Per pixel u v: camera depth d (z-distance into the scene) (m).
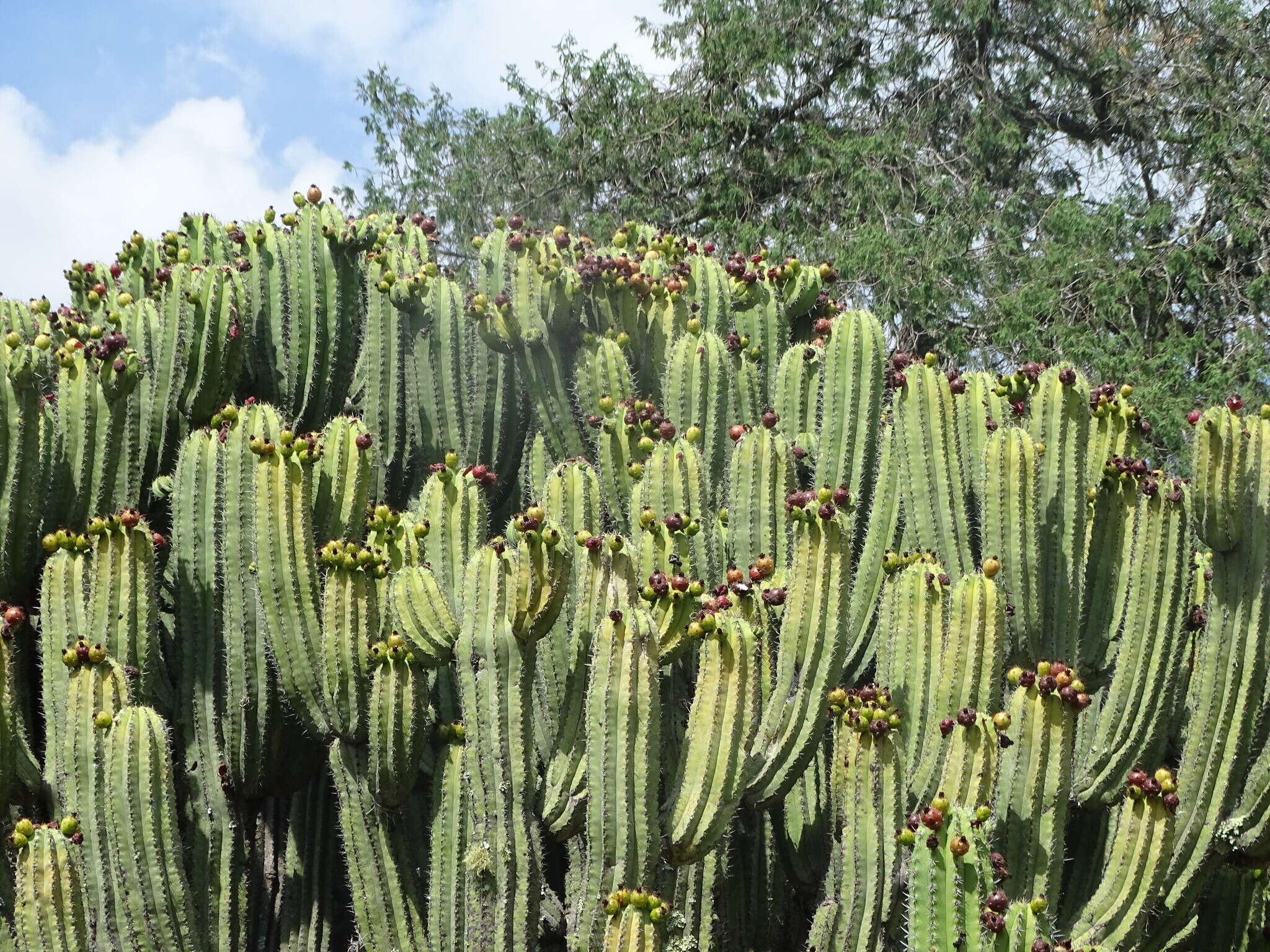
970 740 5.89
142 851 5.91
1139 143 21.11
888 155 19.59
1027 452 6.76
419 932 6.31
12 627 6.36
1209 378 17.25
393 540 6.38
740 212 20.56
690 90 21.05
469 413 8.05
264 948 7.28
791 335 9.02
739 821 6.83
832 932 5.87
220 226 9.30
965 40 21.11
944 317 18.08
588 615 5.98
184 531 7.06
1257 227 18.58
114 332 7.32
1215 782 6.56
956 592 6.27
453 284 8.12
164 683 7.12
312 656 6.44
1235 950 7.55
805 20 21.06
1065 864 7.23
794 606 6.14
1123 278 17.67
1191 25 20.56
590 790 5.47
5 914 6.30
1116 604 7.29
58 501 7.08
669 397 7.64
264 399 8.55
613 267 7.79
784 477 6.76
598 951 5.43
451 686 6.66
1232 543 6.61
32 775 6.49
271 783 7.12
